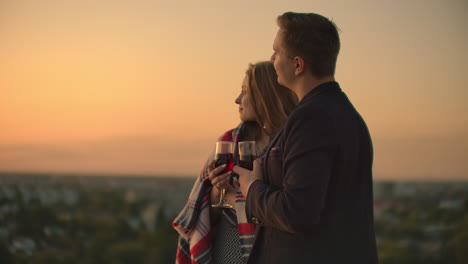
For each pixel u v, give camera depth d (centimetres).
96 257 2225
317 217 117
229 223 181
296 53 131
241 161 172
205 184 190
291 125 125
